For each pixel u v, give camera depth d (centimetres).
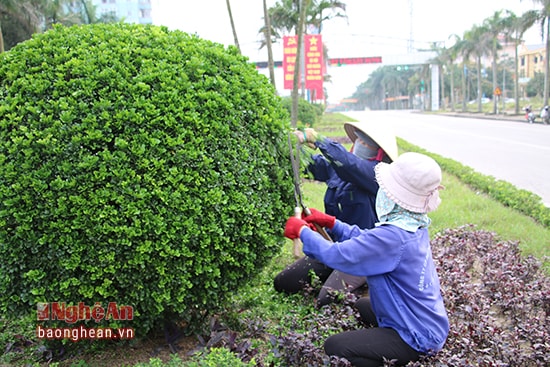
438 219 727
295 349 312
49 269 303
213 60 342
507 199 846
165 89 308
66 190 288
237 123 322
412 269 296
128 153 294
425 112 6794
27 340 359
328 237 353
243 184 318
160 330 365
